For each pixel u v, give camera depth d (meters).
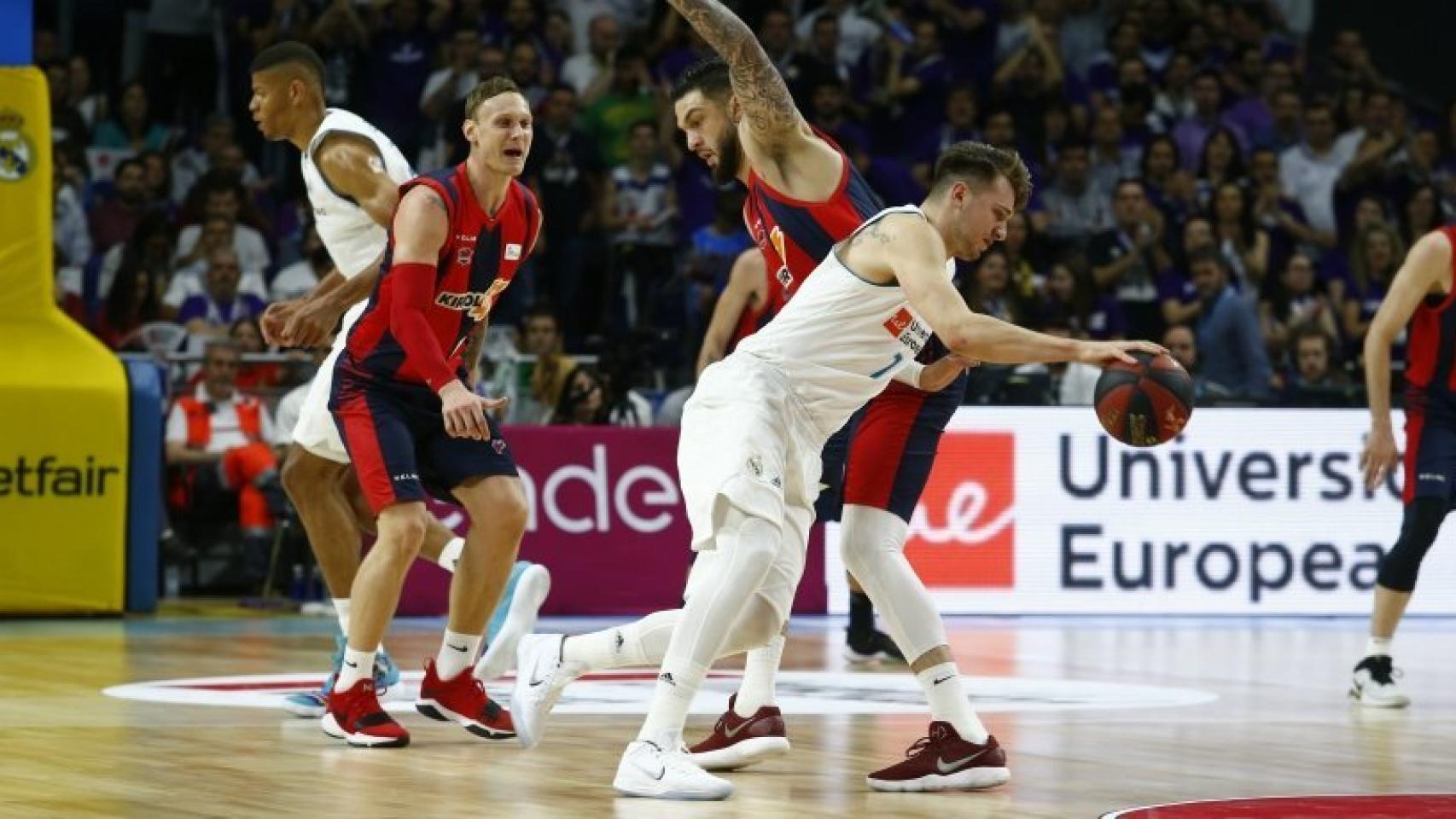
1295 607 22.50
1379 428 14.71
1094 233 28.33
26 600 20.23
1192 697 14.41
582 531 21.58
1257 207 29.98
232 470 22.36
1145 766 10.55
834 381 9.67
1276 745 11.61
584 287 27.52
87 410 20.45
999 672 16.23
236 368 22.70
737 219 26.94
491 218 11.35
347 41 29.05
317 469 12.58
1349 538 22.64
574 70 29.17
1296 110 31.31
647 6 30.56
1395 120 31.78
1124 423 8.92
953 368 10.25
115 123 28.28
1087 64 31.95
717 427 9.55
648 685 14.67
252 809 8.59
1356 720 13.09
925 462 10.45
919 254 9.32
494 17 29.92
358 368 11.39
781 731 10.41
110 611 20.67
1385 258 29.53
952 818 8.67
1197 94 31.16
